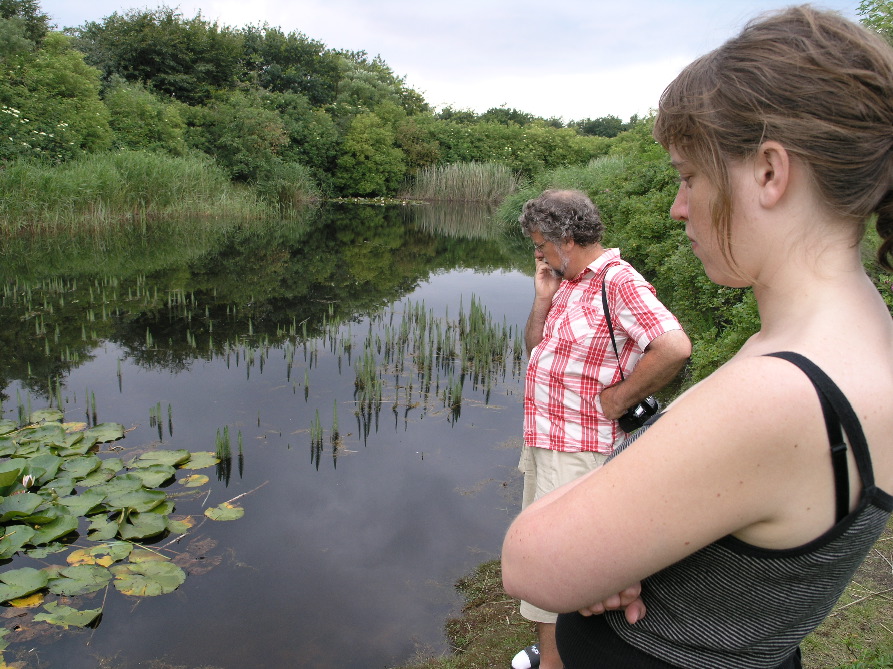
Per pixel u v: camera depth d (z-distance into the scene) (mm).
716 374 739
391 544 3836
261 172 26094
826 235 717
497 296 11258
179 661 2891
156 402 5965
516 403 6215
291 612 3230
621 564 728
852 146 672
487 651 2904
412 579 3500
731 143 738
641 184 11703
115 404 5871
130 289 10703
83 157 18641
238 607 3264
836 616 2691
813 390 651
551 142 39344
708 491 679
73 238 15250
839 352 678
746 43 755
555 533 767
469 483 4605
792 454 653
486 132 39188
